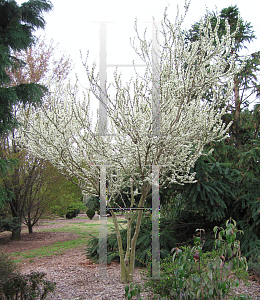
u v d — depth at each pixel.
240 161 4.94
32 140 3.85
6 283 2.78
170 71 3.24
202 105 3.71
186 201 5.60
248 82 6.81
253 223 4.73
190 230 5.78
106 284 3.91
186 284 2.46
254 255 4.41
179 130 3.32
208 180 4.63
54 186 8.62
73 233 9.76
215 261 2.40
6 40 4.61
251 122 6.32
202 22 3.22
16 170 8.16
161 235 5.36
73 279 4.23
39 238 8.94
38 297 3.41
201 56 3.17
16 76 8.77
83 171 3.93
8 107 4.43
